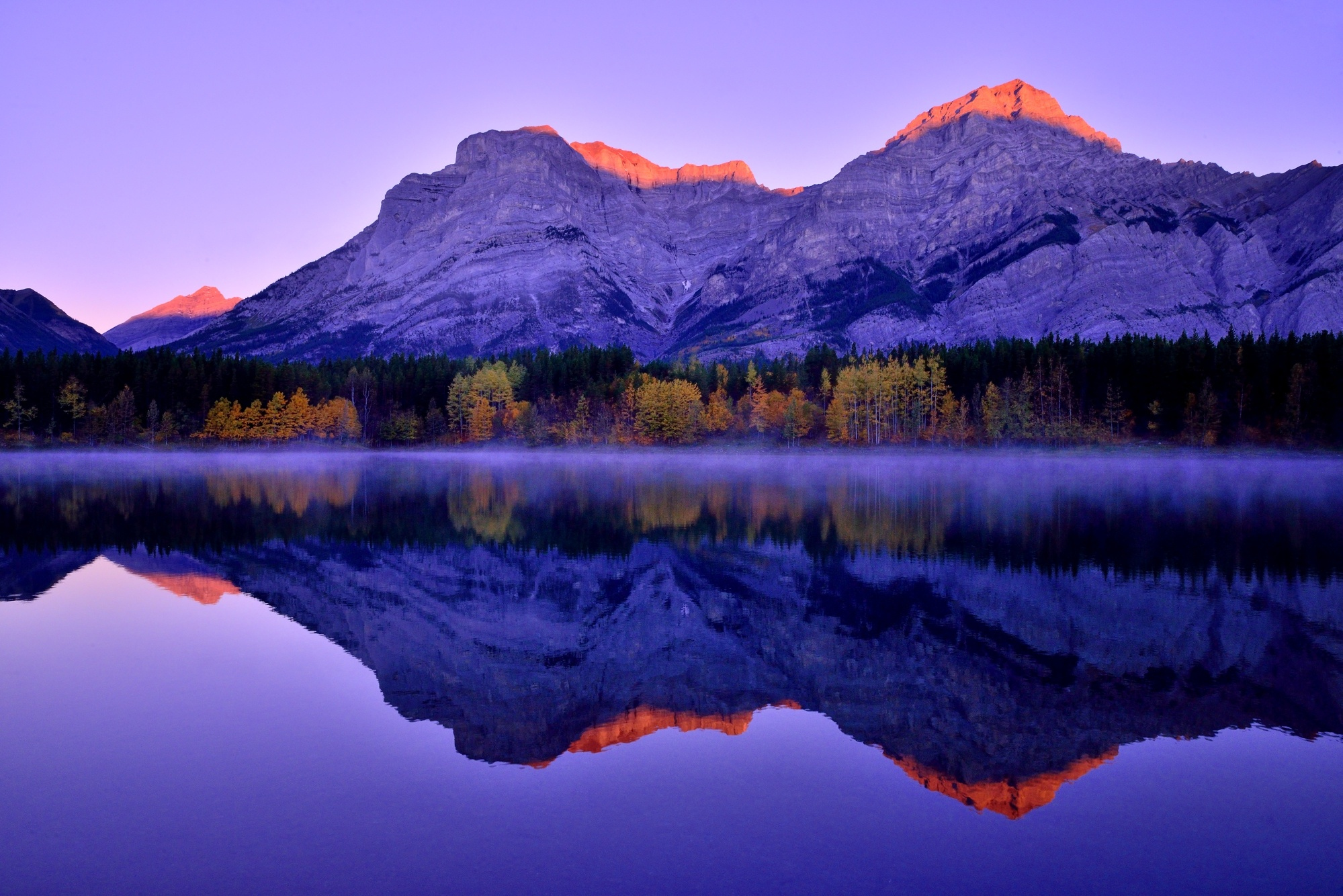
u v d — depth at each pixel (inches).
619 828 486.0
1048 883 426.0
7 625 952.9
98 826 482.0
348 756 591.8
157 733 629.3
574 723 663.8
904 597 1102.4
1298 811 508.4
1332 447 4099.4
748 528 1761.8
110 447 5012.3
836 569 1296.8
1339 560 1341.0
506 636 922.1
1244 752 603.2
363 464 4473.4
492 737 630.5
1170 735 636.7
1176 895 414.3
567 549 1503.4
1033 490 2714.1
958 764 580.7
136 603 1063.0
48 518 1930.4
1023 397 4756.4
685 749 611.2
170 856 447.8
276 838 468.4
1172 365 4662.9
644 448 5260.8
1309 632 917.2
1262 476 3348.9
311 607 1048.8
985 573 1258.0
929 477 3361.2
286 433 5447.8
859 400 5093.5
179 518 1943.9
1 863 440.1
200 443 5300.2
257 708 688.4
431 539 1622.8
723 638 914.1
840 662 826.2
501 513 2063.2
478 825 489.1
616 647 879.1
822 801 525.0
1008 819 499.2
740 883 425.4
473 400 5684.1
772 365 6373.0
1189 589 1136.8
